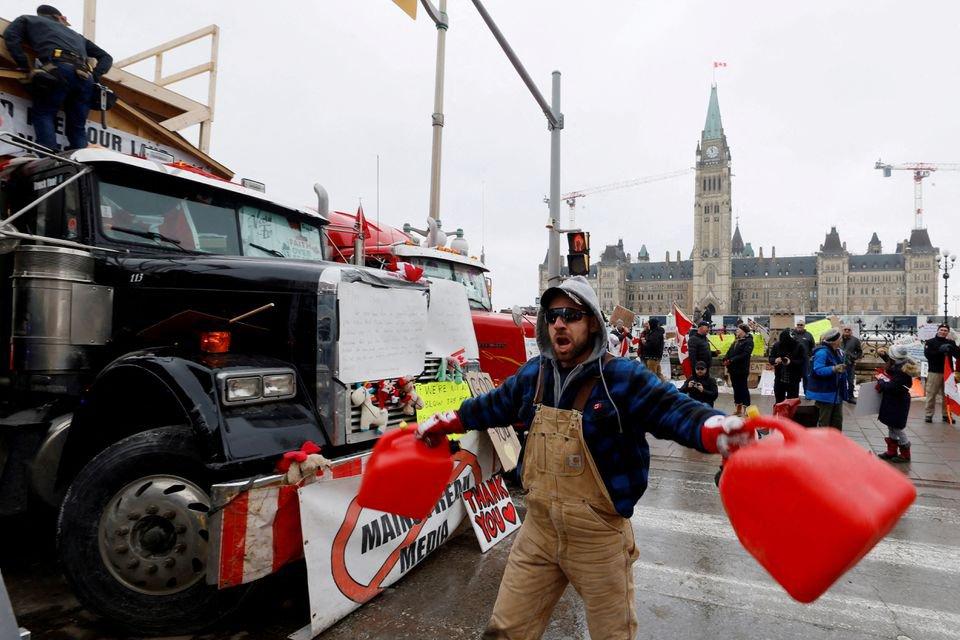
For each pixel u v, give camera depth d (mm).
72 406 3760
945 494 6609
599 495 2107
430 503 2354
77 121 5656
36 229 4281
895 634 3428
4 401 3727
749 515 1613
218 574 2828
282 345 3547
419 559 4016
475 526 4508
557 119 12586
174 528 3096
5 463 3525
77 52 5543
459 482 4570
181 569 3092
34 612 3420
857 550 1455
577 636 3312
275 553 3018
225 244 4777
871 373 19859
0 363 3703
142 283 3906
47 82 5293
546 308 2270
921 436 10148
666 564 4449
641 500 6254
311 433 3320
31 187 4523
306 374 3467
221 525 2848
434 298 4633
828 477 1527
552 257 12625
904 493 1542
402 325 3980
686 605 3748
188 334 3742
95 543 3088
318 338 3463
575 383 2154
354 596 3398
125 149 6273
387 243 9102
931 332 16516
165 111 7719
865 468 1587
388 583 3688
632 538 2260
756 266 168000
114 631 3201
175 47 8250
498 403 2379
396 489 2279
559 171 12656
